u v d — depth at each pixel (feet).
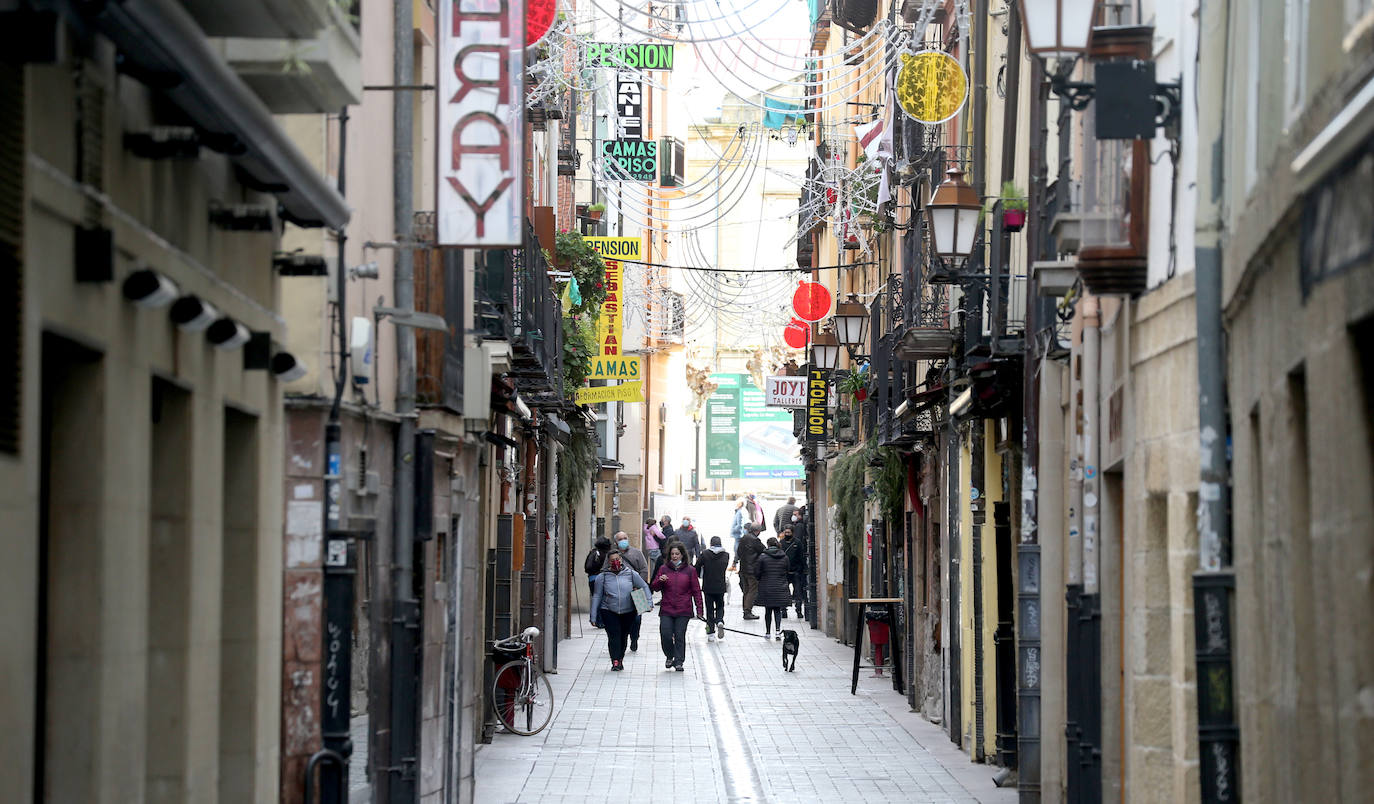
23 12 31.24
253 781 55.57
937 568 138.21
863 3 184.55
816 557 253.03
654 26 95.55
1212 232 55.57
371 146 77.05
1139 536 65.98
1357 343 35.27
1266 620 47.42
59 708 38.83
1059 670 86.89
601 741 120.88
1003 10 110.93
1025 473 88.17
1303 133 40.73
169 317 44.70
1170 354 61.21
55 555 38.91
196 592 47.88
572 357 165.37
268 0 44.34
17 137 33.06
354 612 73.10
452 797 89.66
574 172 199.31
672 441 375.45
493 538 124.06
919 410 134.92
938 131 126.93
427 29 89.56
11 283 32.83
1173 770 63.10
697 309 363.35
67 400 39.01
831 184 196.75
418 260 83.66
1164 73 63.26
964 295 112.37
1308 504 42.80
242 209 49.93
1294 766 42.45
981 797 97.55
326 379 68.44
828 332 217.97
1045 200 84.48
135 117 41.98
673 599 175.32
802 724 132.67
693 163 304.71
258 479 55.98
